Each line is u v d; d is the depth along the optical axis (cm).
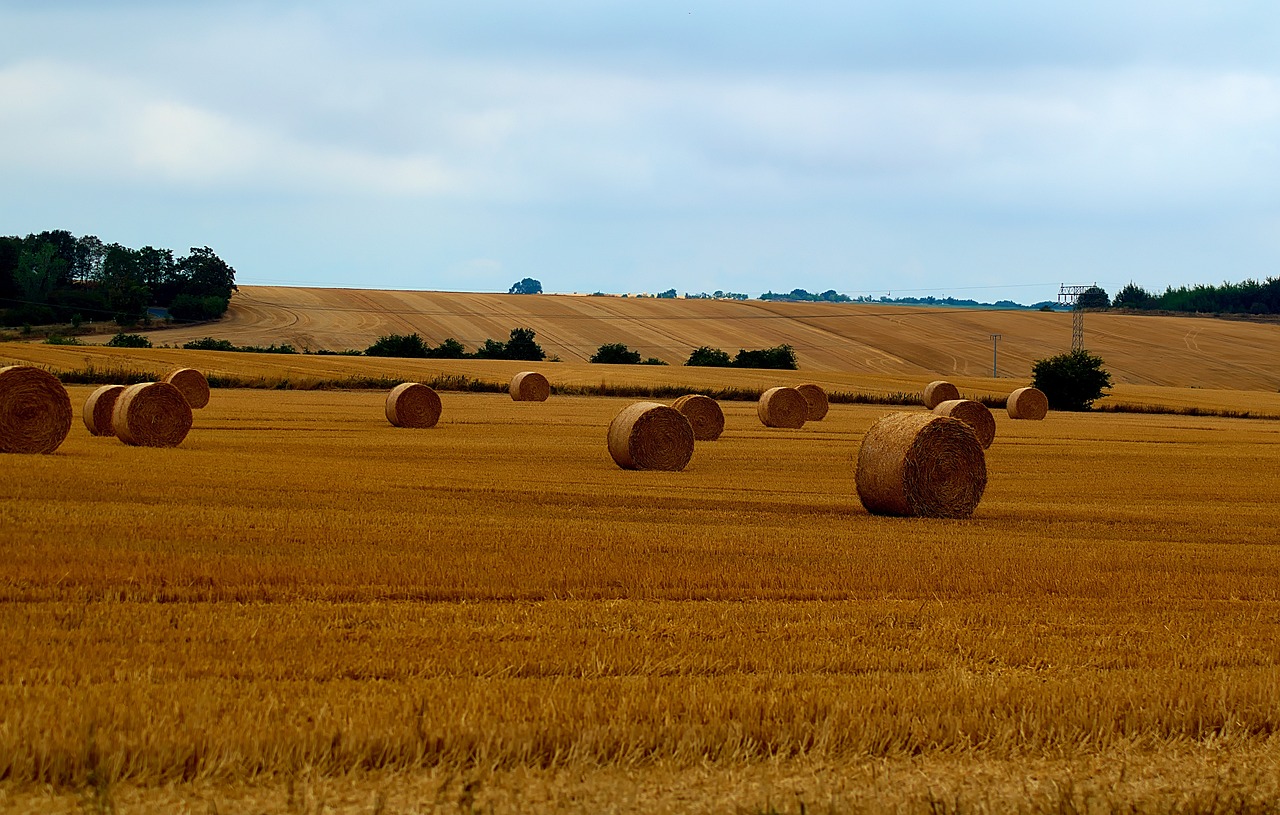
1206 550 2955
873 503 3606
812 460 5559
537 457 5309
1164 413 11925
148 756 1116
